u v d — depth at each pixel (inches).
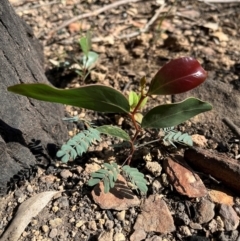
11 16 7.0
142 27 11.5
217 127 8.3
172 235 6.6
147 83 9.5
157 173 7.3
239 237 6.4
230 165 7.0
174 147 7.7
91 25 11.6
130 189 7.0
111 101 6.4
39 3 12.4
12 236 6.6
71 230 6.7
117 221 6.8
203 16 11.9
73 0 12.5
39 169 7.6
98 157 7.7
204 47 10.7
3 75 6.8
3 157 6.9
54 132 7.7
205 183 7.2
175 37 10.7
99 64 10.1
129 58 10.4
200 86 9.0
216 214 6.8
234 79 9.4
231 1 12.3
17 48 7.2
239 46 10.7
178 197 7.0
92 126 8.2
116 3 12.3
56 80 9.7
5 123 6.8
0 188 7.1
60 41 11.1
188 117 6.6
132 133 8.1
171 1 12.5
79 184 7.3
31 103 7.2
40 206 7.0
